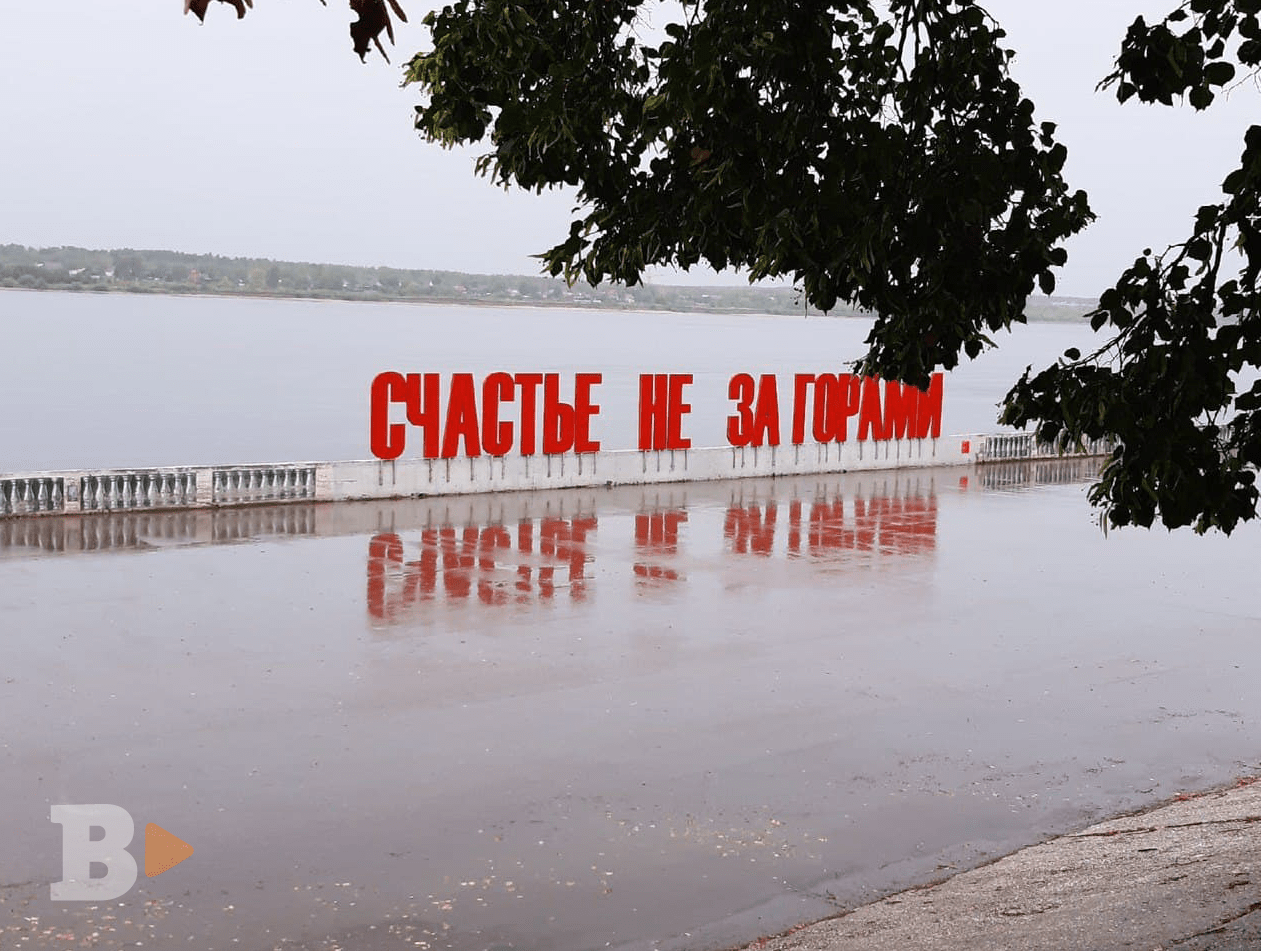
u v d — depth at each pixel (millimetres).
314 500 31125
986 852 11805
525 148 9039
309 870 10977
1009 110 8109
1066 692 17141
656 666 17812
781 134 7547
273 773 13312
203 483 29844
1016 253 7797
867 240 7410
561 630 19609
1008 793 13375
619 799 12883
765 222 7613
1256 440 7316
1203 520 7426
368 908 10266
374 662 17578
